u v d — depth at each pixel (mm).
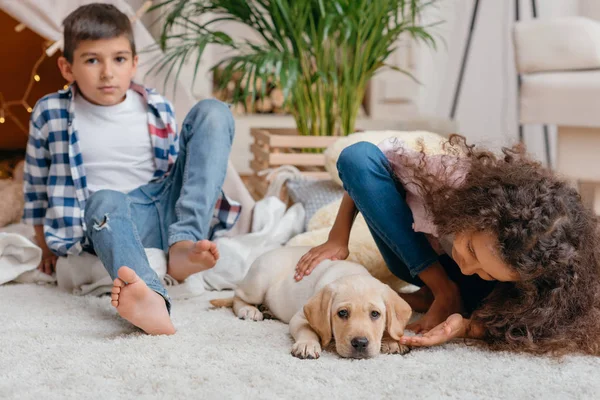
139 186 1807
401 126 3656
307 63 2693
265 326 1400
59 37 2057
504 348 1285
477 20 3793
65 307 1541
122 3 2115
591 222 1282
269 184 2533
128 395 1036
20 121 2908
